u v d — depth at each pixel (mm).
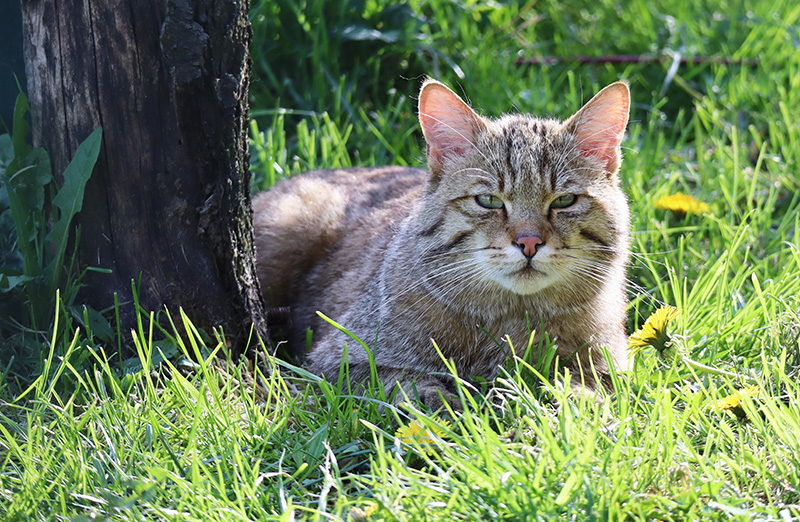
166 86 4117
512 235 4266
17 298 4469
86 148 4160
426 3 8453
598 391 4199
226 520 3189
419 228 4652
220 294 4559
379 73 7801
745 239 5848
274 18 7434
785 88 7898
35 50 4184
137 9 3994
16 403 4090
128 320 4461
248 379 4562
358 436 3943
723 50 8312
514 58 8141
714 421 3922
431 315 4516
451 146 4648
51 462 3557
